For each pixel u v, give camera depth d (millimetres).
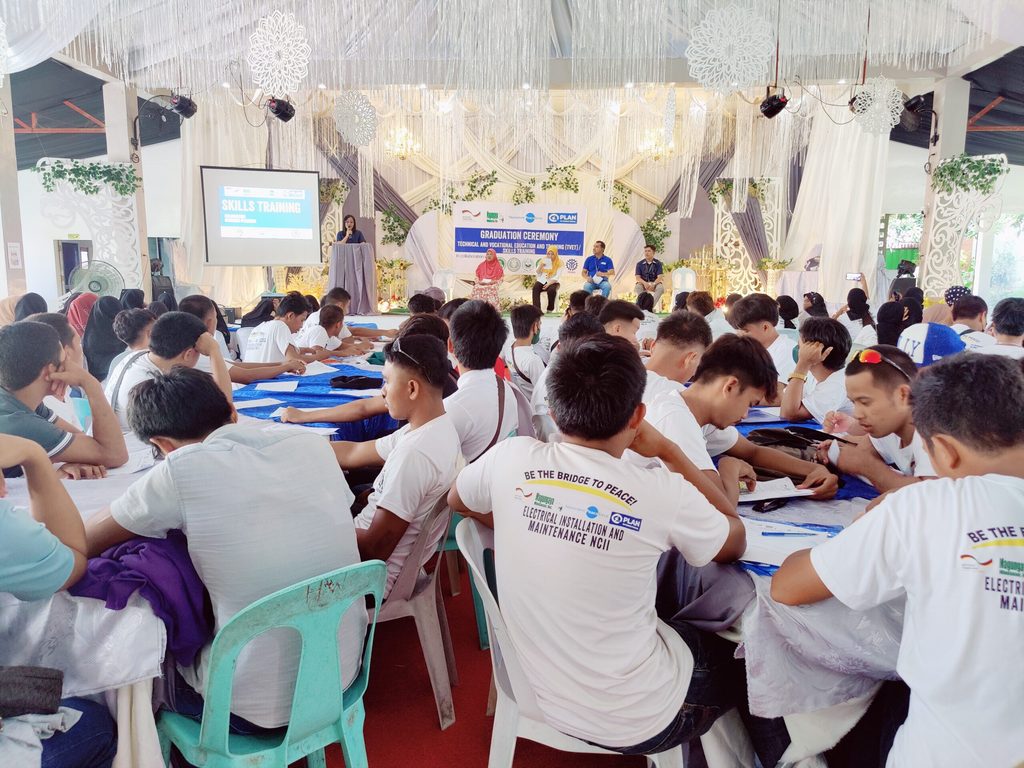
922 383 1128
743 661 1479
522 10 7531
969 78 7996
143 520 1298
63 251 10773
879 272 10875
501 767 1438
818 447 2086
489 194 12461
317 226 10531
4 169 5258
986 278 11141
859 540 1122
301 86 8391
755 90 10797
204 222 10031
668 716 1274
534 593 1275
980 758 981
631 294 12672
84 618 1235
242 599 1311
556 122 12195
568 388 1293
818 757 1445
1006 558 977
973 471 1072
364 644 1512
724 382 1838
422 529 1831
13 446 1238
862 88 7293
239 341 6242
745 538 1400
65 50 6535
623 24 7531
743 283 12383
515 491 1316
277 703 1320
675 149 12188
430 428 1821
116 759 1246
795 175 11977
